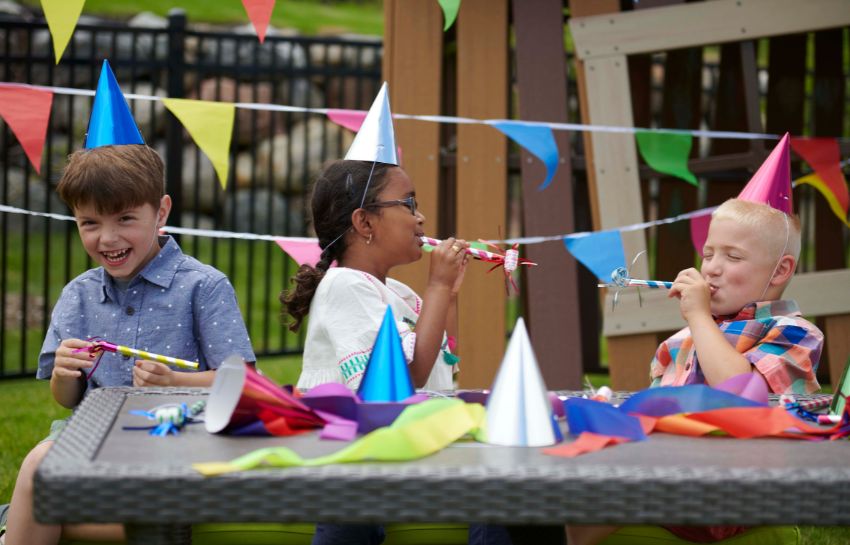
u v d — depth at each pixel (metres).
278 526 4.02
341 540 3.64
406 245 4.49
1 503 5.87
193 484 2.39
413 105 7.12
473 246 4.91
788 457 2.66
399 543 4.05
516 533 3.68
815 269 8.23
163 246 4.76
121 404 3.31
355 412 2.99
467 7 7.07
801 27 6.78
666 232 7.75
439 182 7.18
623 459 2.63
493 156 7.09
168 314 4.61
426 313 4.08
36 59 10.67
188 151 16.73
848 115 13.53
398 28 7.12
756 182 4.31
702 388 3.01
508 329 11.14
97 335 4.60
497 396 2.86
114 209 4.40
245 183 16.83
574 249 6.59
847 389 3.29
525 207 7.10
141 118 16.00
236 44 11.23
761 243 4.11
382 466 2.50
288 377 9.95
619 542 3.81
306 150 11.81
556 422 2.93
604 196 6.98
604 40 6.95
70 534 3.86
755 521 2.39
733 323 4.11
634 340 6.93
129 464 2.50
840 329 6.87
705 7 6.88
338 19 23.89
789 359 3.90
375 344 3.22
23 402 8.98
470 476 2.40
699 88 7.68
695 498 2.39
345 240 4.52
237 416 2.91
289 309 4.46
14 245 15.42
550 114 7.06
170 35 10.73
